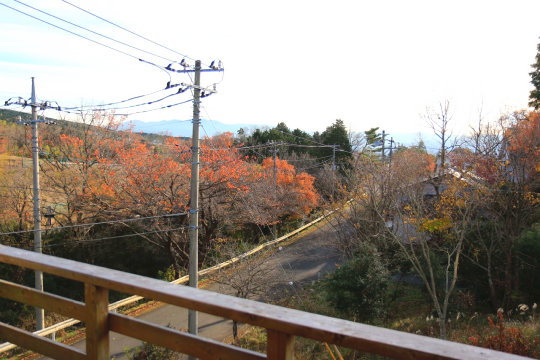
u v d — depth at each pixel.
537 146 13.73
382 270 12.60
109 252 19.69
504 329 8.23
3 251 2.04
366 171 18.11
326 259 20.80
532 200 13.91
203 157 17.06
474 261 13.97
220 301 1.42
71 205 17.84
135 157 16.91
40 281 11.11
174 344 1.57
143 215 16.92
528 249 13.94
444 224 13.13
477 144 14.70
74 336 12.96
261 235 25.36
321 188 26.67
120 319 1.70
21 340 2.04
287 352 1.30
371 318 12.40
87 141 19.02
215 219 18.42
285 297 15.52
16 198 17.36
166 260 20.52
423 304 14.51
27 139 19.31
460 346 1.11
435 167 17.91
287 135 38.28
